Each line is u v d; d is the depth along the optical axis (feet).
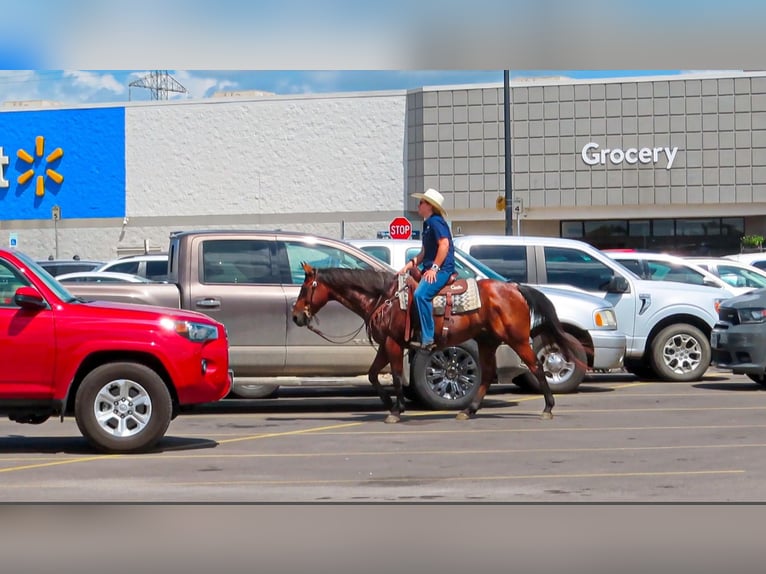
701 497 28.76
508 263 56.18
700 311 58.80
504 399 51.34
